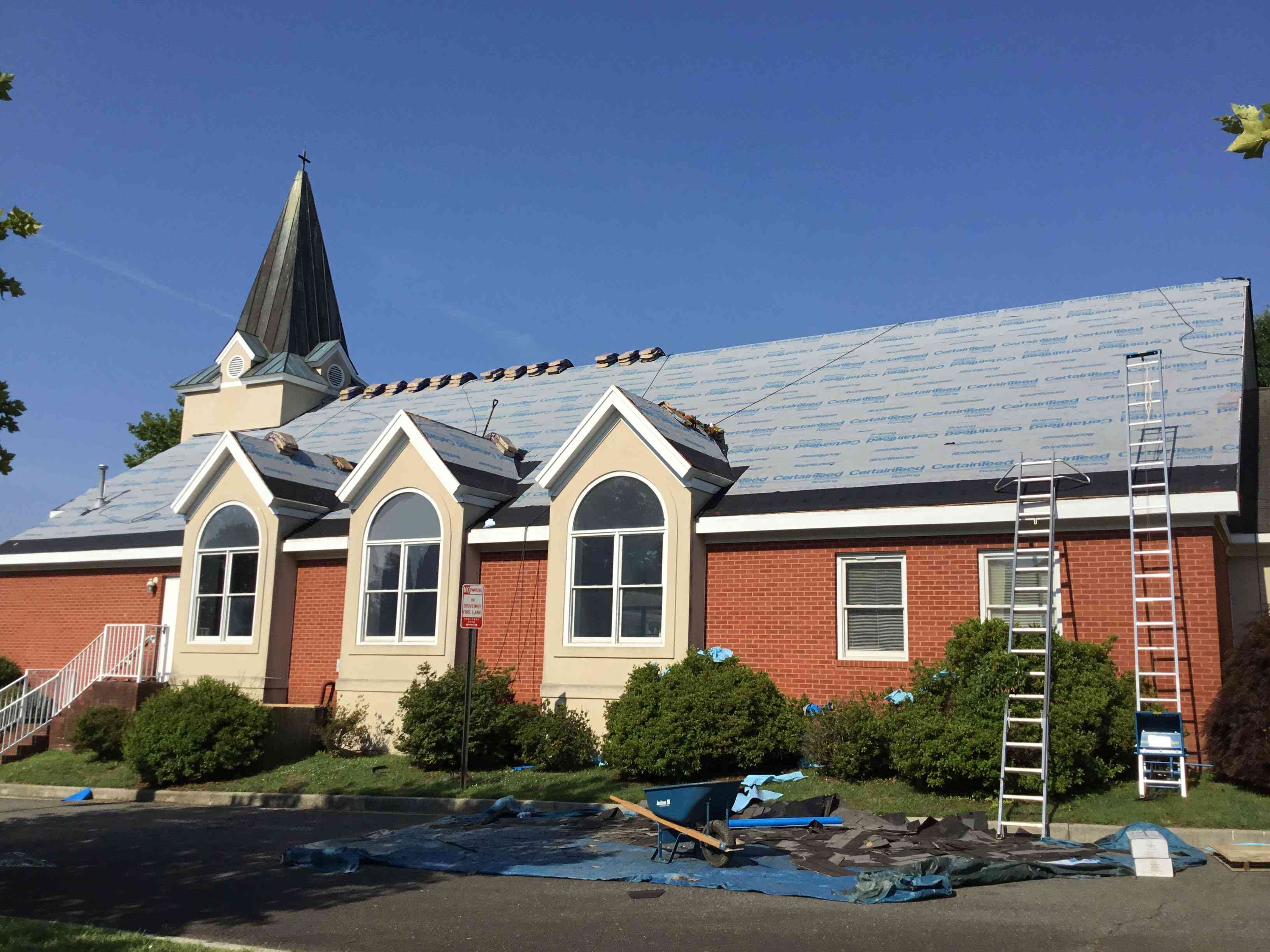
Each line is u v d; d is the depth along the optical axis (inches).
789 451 781.3
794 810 529.3
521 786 648.4
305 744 816.3
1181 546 594.2
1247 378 817.5
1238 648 544.1
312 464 984.3
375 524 848.3
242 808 684.7
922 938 323.6
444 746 717.9
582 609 748.0
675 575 712.4
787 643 696.4
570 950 321.7
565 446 759.1
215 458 935.0
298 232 1396.4
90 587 1056.2
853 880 401.7
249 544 920.3
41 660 1068.5
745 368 973.8
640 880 416.2
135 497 1153.4
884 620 674.8
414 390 1237.7
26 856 510.0
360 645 830.5
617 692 714.8
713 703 625.6
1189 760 564.7
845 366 903.1
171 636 991.0
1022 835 486.9
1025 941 317.1
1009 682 540.4
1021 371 789.9
